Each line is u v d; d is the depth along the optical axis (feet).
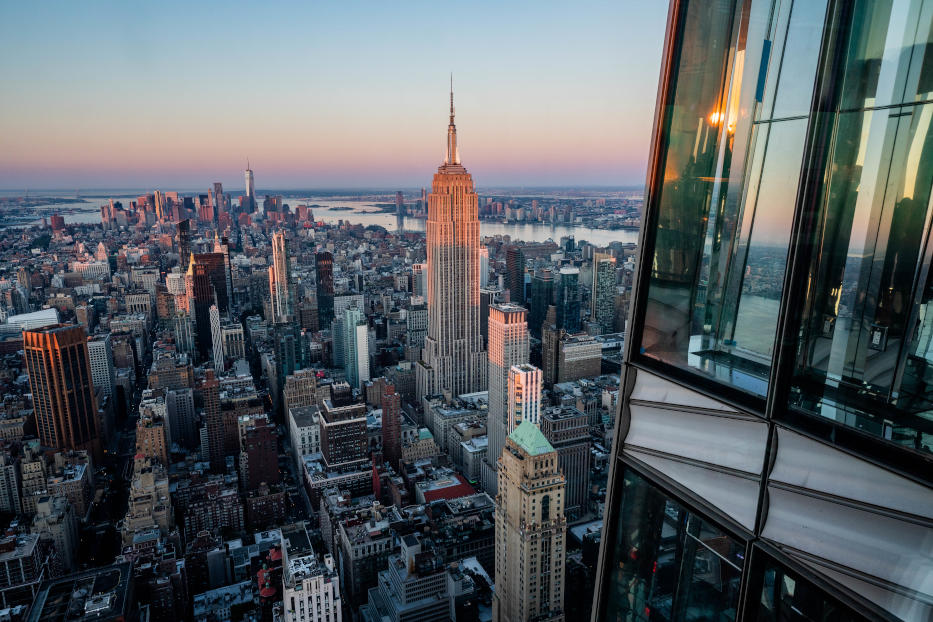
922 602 25.30
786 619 31.63
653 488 40.52
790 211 30.66
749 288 33.32
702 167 36.17
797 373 30.53
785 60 31.32
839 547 28.53
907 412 25.90
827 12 28.99
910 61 26.02
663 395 39.65
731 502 34.27
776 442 31.65
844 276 28.45
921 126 25.63
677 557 38.88
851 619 28.25
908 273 25.99
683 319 37.81
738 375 34.09
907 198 26.11
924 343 25.30
